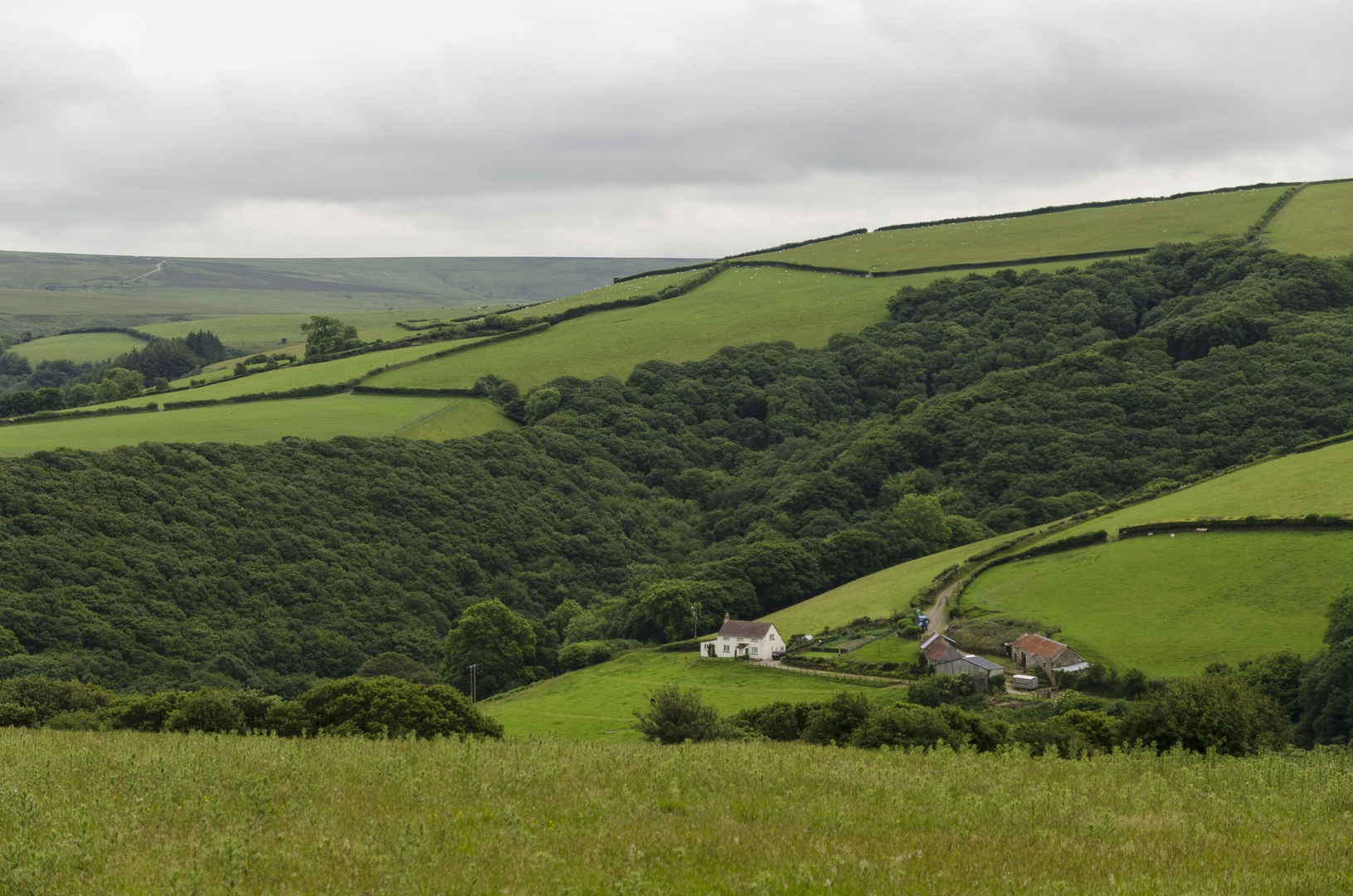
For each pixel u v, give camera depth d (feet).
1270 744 126.00
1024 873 48.78
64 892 42.75
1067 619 296.10
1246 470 404.98
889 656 303.07
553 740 103.76
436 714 152.87
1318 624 258.37
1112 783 80.18
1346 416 472.85
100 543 358.64
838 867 48.80
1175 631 273.33
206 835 51.90
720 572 412.77
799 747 112.16
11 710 174.19
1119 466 493.36
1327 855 54.03
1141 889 46.01
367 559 418.51
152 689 304.71
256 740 96.99
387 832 54.49
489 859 49.03
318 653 356.38
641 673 327.67
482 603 369.91
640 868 48.39
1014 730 149.28
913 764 90.63
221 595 363.35
